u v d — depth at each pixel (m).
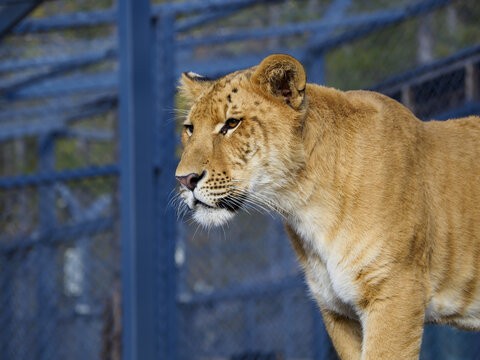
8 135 16.61
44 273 12.88
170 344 9.68
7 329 12.52
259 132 5.44
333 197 5.41
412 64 14.02
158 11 10.34
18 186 10.42
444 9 13.27
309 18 12.89
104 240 14.58
